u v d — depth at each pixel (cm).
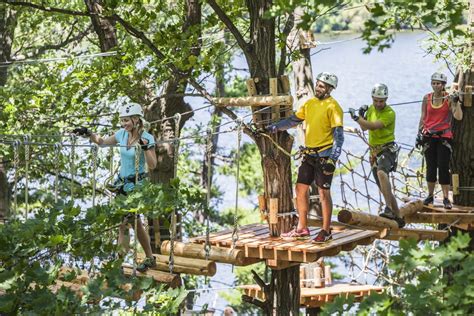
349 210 1331
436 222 1514
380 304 841
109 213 1077
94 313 1000
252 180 3453
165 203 1083
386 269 2136
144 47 1811
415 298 827
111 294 1016
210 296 3547
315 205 2058
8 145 2155
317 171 1260
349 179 5088
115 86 1872
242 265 1303
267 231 1414
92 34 2889
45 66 2186
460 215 1501
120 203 1086
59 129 2203
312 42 2108
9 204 2834
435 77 1463
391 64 10175
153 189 1095
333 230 1393
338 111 1240
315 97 1266
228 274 4350
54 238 1032
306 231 1319
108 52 1817
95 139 1188
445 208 1521
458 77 1750
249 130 1389
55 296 1005
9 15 2434
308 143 1261
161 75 1814
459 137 1686
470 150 1675
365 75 9562
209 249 1263
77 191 2477
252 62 1442
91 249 1080
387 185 1351
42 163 2333
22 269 1030
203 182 3394
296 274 1533
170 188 1110
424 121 1497
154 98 1848
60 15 2473
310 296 1778
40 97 1961
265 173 1395
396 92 8400
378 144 1359
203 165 3397
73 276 1050
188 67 1692
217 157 3438
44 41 2831
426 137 1498
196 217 3356
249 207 3791
